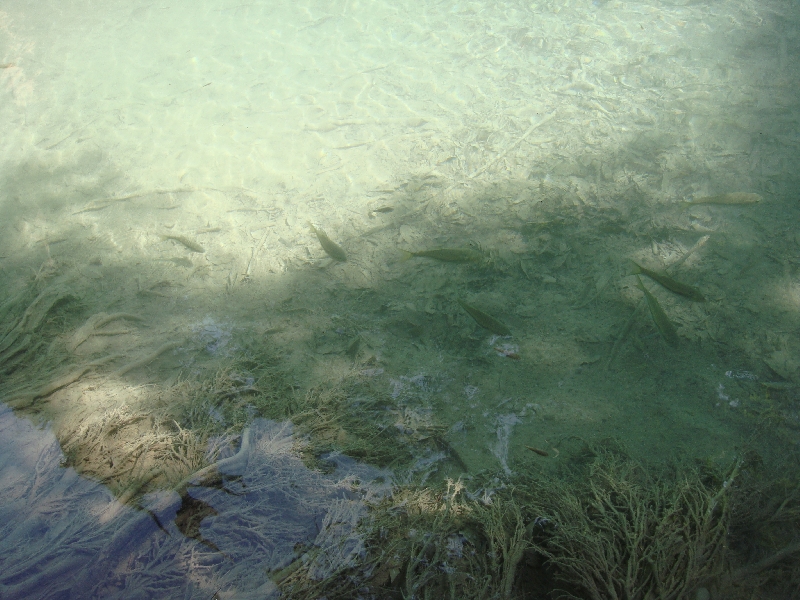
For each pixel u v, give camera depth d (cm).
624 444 180
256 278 232
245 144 289
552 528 158
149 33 367
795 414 184
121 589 149
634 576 145
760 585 150
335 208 256
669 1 342
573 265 225
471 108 295
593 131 275
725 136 265
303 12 372
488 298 218
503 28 338
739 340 201
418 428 184
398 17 358
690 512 152
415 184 261
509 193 251
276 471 167
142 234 252
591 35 326
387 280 227
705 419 185
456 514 162
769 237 227
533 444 182
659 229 233
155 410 187
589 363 199
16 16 389
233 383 193
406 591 149
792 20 315
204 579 151
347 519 160
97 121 309
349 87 314
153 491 164
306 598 148
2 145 299
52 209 265
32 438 181
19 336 211
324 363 203
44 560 152
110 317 219
